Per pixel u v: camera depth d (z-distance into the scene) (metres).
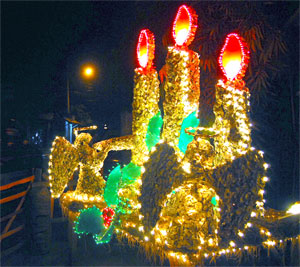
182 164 1.39
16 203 4.93
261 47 3.28
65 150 2.09
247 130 1.56
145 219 1.41
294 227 1.50
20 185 5.03
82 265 3.56
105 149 2.13
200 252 1.35
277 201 3.33
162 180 1.37
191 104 1.77
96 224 1.98
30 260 4.00
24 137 11.89
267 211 1.67
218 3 3.37
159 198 1.36
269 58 3.31
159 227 1.42
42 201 4.21
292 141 3.39
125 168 2.01
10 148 8.84
